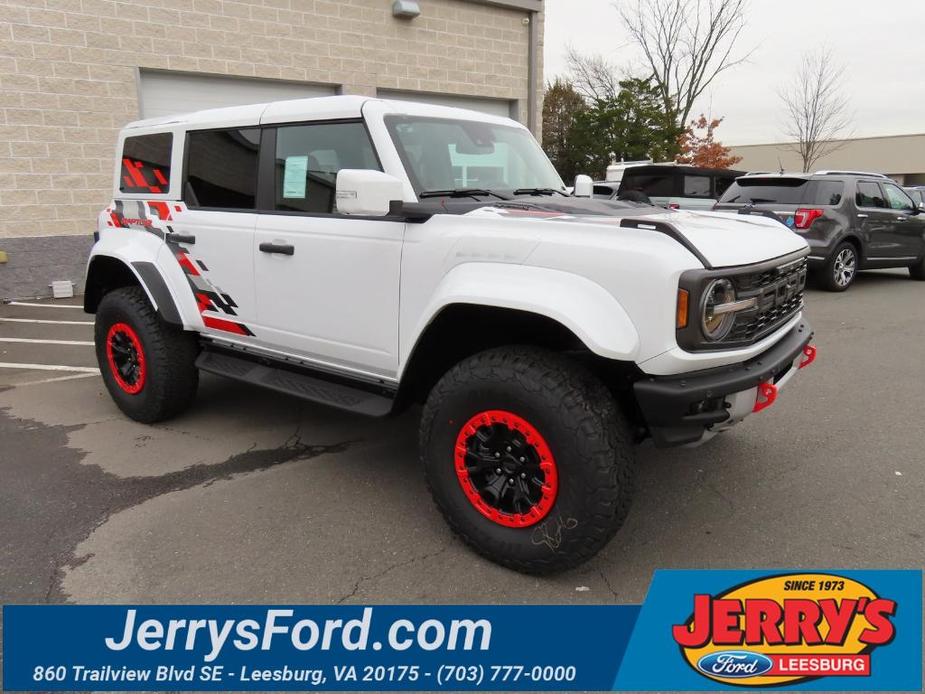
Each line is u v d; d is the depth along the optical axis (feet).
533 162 12.95
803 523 10.40
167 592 8.67
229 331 12.85
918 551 9.61
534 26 42.06
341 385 11.53
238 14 31.94
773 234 10.07
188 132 13.24
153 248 13.71
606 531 8.30
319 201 11.19
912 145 169.07
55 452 13.02
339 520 10.48
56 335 22.89
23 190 28.04
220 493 11.36
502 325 9.87
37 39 27.40
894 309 28.22
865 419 14.84
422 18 37.76
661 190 39.11
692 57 103.81
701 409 8.34
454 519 9.41
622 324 7.97
